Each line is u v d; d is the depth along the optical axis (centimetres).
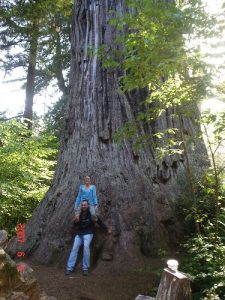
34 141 1001
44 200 803
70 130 855
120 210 721
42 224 750
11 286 372
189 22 378
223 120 438
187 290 354
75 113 859
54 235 718
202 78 414
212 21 378
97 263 669
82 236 663
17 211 1070
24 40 1611
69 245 698
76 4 965
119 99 825
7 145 954
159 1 411
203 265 539
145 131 813
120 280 621
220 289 486
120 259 666
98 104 832
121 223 705
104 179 758
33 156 1019
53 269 670
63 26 1714
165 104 509
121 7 866
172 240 727
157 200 757
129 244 684
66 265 675
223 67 405
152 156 805
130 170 771
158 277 609
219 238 539
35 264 690
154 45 403
